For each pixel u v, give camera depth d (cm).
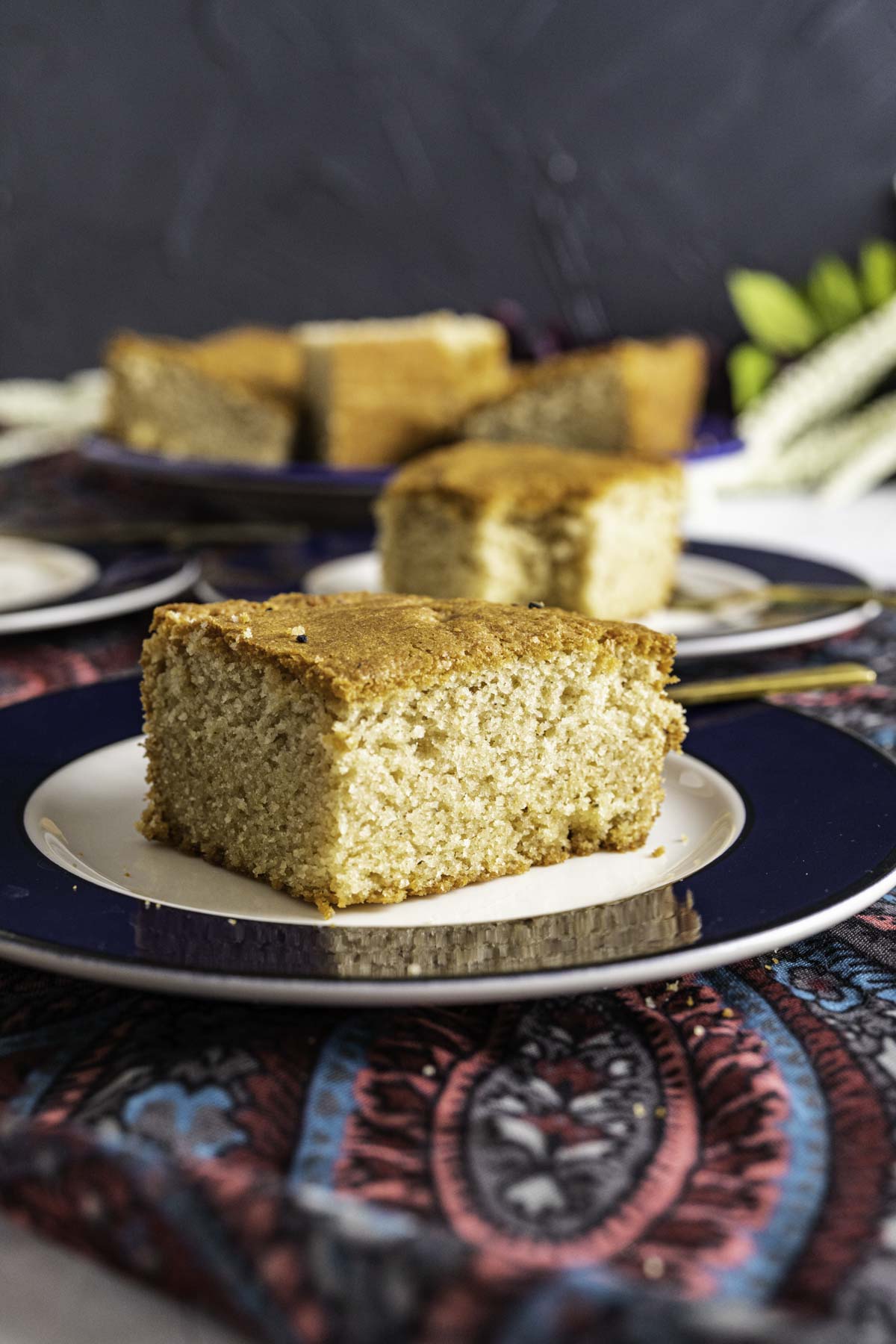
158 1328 33
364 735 46
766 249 122
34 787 49
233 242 121
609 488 68
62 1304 34
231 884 47
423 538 69
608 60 120
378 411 88
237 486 76
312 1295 31
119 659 61
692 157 121
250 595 64
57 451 101
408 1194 35
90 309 122
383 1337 30
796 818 47
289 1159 36
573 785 49
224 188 121
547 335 102
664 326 122
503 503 67
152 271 122
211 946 42
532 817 48
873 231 121
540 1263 31
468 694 47
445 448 90
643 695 49
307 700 46
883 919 46
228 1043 41
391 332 91
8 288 120
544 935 43
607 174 121
